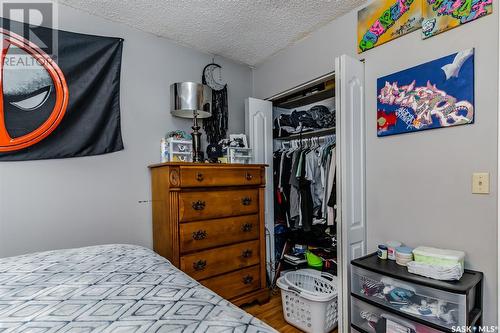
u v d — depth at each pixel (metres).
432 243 1.62
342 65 1.84
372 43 1.92
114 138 2.12
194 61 2.63
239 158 2.58
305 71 2.46
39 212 1.83
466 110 1.47
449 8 1.54
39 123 1.83
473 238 1.45
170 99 2.44
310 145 2.92
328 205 2.43
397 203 1.80
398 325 1.47
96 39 2.05
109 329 0.67
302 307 2.00
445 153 1.56
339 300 1.87
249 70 3.08
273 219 2.86
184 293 0.88
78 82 1.97
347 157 1.86
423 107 1.65
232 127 2.89
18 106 1.77
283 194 2.83
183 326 0.69
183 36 2.41
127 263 1.20
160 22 2.18
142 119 2.29
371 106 1.95
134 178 2.22
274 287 2.74
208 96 2.39
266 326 0.72
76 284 0.96
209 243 2.06
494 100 1.37
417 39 1.69
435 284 1.31
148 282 0.97
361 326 1.67
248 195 2.30
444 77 1.55
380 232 1.90
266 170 2.83
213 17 2.12
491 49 1.39
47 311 0.76
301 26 2.28
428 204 1.64
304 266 2.74
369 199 1.97
